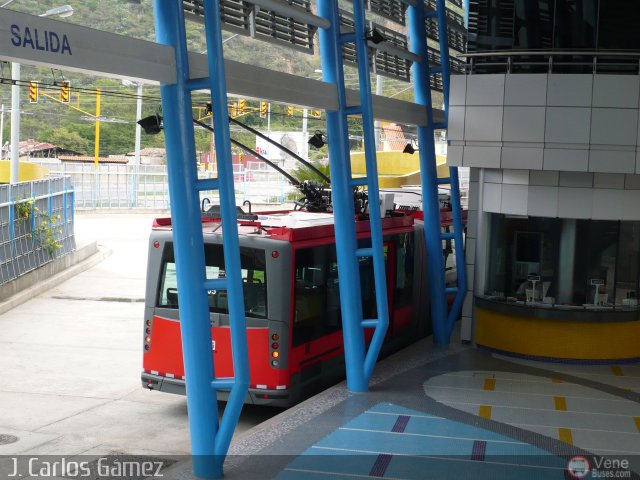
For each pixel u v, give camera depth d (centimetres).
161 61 832
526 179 1455
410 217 1645
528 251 1489
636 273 1460
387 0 1546
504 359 1478
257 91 1022
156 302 1228
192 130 865
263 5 1045
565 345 1455
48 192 2553
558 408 1166
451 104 1441
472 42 1458
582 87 1375
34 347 1644
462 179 4594
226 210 835
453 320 1587
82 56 751
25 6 4584
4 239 2155
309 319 1244
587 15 1409
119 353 1623
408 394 1223
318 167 3819
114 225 4294
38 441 1075
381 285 1220
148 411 1238
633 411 1161
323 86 1171
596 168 1381
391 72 1569
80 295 2291
